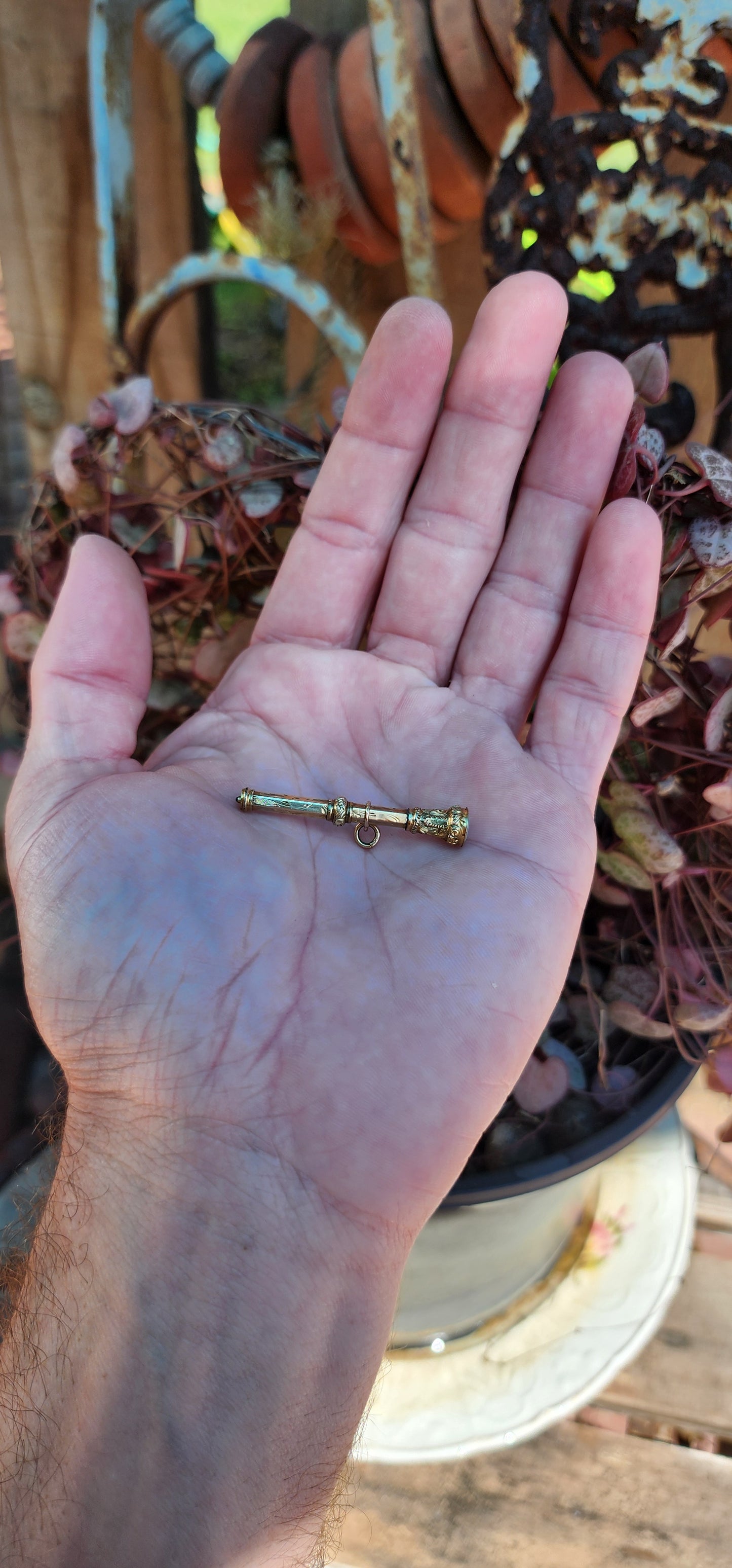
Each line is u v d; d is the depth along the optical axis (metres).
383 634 0.19
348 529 0.18
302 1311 0.13
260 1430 0.13
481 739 0.18
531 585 0.18
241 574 0.19
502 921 0.16
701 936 0.19
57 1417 0.13
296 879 0.16
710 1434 0.21
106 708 0.17
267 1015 0.15
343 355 0.20
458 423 0.17
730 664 0.19
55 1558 0.12
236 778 0.18
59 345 0.29
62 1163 0.15
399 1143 0.14
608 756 0.17
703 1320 0.23
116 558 0.17
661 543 0.15
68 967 0.15
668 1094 0.18
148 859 0.16
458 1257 0.20
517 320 0.16
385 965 0.15
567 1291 0.23
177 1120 0.14
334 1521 0.15
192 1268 0.14
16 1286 0.15
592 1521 0.20
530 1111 0.18
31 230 0.27
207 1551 0.12
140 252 0.28
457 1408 0.21
